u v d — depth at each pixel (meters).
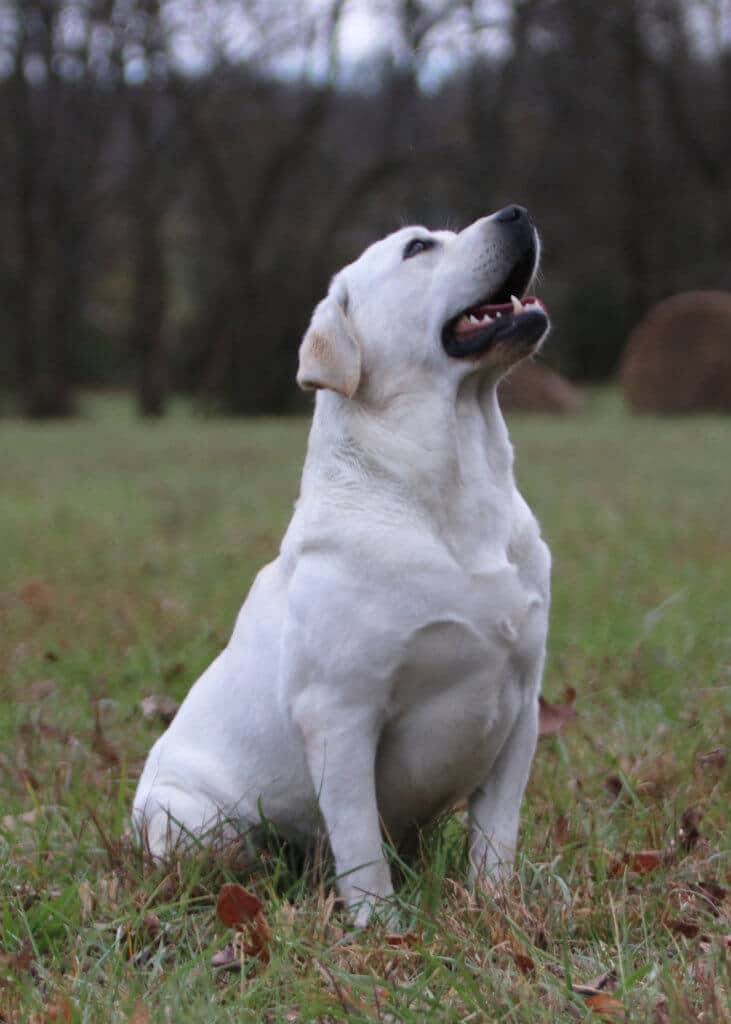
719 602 10.11
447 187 54.03
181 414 53.19
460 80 53.19
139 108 50.75
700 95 58.31
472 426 4.95
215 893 5.02
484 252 4.93
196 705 5.51
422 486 4.80
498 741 5.00
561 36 53.38
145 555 13.13
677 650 8.47
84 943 4.46
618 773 5.98
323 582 4.76
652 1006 3.82
